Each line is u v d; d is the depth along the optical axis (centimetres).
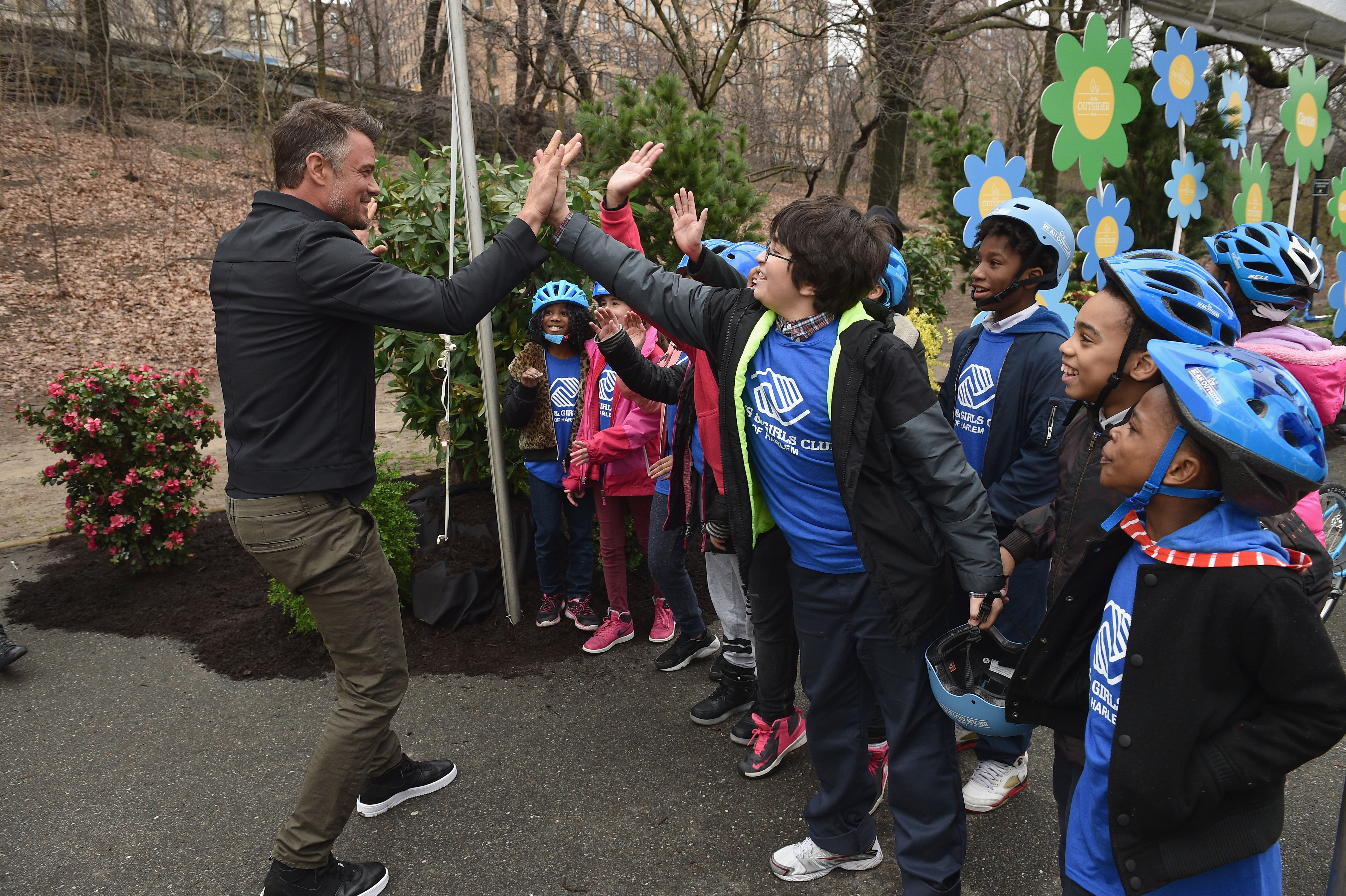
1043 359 250
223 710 326
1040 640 163
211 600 414
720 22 1103
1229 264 235
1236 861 139
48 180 1506
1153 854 141
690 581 347
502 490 366
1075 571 157
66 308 1117
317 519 212
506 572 374
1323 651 128
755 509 225
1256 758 131
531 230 212
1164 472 137
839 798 230
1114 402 168
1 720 320
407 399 427
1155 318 154
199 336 1098
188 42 1723
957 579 220
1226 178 641
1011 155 2105
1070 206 817
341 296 200
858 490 197
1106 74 437
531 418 362
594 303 351
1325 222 1272
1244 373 132
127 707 328
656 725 315
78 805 272
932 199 1664
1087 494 180
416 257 385
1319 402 202
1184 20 468
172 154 1725
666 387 296
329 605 217
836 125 1289
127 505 430
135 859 248
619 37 1309
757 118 1195
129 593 425
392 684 228
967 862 245
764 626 266
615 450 334
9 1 1645
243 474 209
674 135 487
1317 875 241
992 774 268
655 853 249
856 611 209
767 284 197
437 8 1593
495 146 1470
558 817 265
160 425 427
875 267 191
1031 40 1894
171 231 1438
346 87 1994
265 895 225
